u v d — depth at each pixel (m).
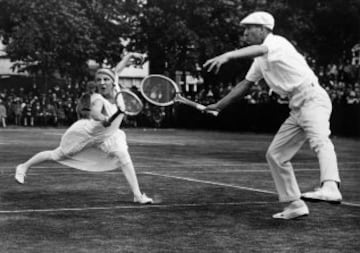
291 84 7.81
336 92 34.16
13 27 44.16
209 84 45.00
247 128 38.50
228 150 21.72
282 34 39.97
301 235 7.26
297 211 8.14
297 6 39.94
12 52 44.12
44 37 43.59
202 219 8.15
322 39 39.97
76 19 43.69
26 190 10.66
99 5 45.12
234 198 9.94
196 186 11.37
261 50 7.69
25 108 44.25
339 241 6.97
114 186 11.23
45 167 14.39
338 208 9.10
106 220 8.03
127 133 35.66
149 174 13.41
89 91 9.52
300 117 7.84
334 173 7.56
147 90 9.12
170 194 10.34
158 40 44.75
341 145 25.12
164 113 43.56
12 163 15.59
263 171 14.30
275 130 37.00
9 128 40.69
